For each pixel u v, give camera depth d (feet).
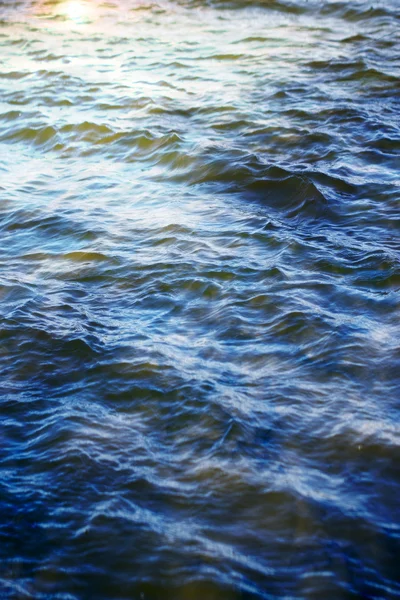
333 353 16.83
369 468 13.58
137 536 12.36
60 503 13.10
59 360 17.11
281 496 13.01
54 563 11.92
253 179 27.40
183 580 11.57
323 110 34.32
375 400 15.30
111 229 23.91
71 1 59.00
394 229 23.31
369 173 27.73
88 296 20.06
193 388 15.84
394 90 36.94
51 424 15.03
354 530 12.30
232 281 20.31
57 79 40.78
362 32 47.88
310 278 20.29
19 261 22.21
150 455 14.12
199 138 31.63
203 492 13.20
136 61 43.80
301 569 11.68
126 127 33.27
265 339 17.61
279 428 14.64
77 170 29.60
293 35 47.93
